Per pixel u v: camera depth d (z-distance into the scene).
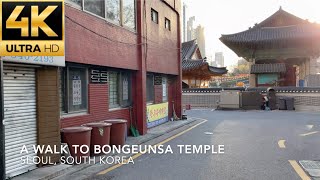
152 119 16.03
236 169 7.75
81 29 9.68
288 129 15.59
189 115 24.67
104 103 11.66
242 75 71.00
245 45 41.94
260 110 29.50
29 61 7.20
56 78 8.21
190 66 42.69
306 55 41.59
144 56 14.25
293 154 9.54
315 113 25.86
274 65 39.97
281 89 30.23
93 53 10.36
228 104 30.44
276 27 43.22
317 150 10.16
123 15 12.73
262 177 7.04
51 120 8.09
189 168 7.88
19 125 7.40
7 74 7.11
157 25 16.38
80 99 10.43
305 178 6.95
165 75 19.16
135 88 13.92
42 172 7.36
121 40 12.38
